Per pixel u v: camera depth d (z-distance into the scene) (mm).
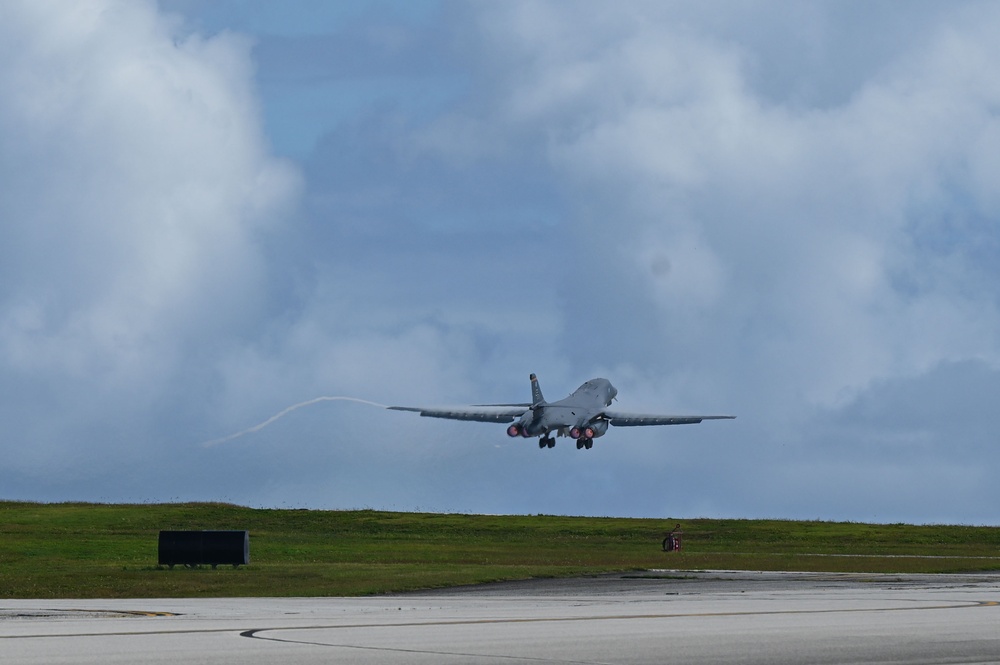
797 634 51812
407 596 85062
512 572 110125
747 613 63938
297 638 50031
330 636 50969
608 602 74750
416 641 48938
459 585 96500
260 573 108188
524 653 44719
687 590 89312
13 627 55125
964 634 51938
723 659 43031
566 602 75188
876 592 85688
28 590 90562
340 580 100062
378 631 53281
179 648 45719
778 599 77250
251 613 65562
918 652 45094
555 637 50531
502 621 59031
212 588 92062
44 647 45906
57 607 71188
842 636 51031
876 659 43031
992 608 67812
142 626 55812
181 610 68062
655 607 69312
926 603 72500
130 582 98000
